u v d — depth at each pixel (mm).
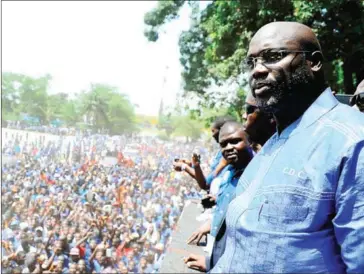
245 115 2734
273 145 1408
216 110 13109
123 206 12406
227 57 10406
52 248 9406
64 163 12930
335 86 9086
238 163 2863
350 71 8078
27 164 11797
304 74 1327
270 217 1205
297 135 1289
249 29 8906
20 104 12344
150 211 12359
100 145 14031
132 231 11305
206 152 15188
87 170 13117
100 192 12344
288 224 1173
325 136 1209
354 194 1114
